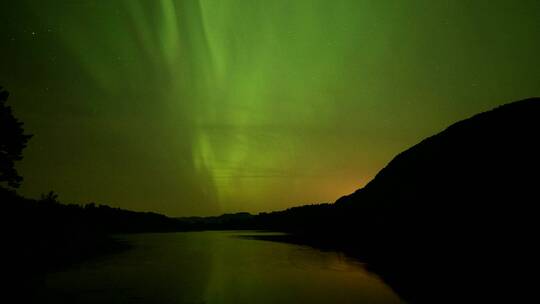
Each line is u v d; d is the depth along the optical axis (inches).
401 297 628.4
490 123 2050.9
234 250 1566.2
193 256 1318.9
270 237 2549.2
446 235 1188.5
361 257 1232.2
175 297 633.0
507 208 1128.8
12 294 642.2
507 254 818.2
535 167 1306.6
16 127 1079.6
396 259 1084.5
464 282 699.4
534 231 892.6
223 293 666.8
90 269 964.0
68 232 1445.6
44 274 863.1
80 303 584.7
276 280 802.2
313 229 2878.9
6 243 1002.7
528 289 593.3
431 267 887.1
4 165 1054.4
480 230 1076.5
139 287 716.0
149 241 2222.0
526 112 1918.1
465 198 1433.3
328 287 722.8
